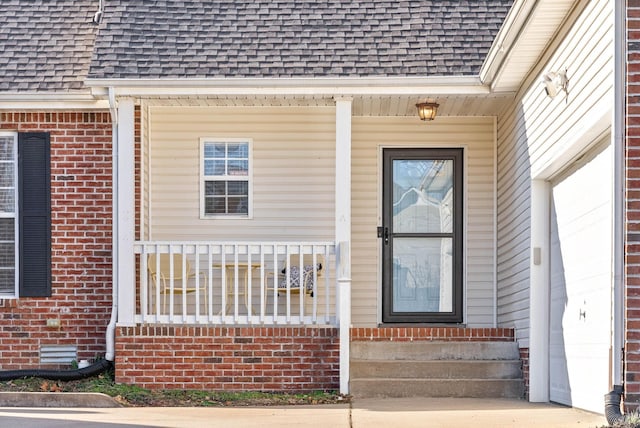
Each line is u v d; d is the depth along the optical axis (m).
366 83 11.50
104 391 10.83
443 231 13.26
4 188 12.56
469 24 12.39
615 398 7.37
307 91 11.62
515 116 11.79
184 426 8.40
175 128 13.05
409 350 11.63
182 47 12.06
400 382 11.16
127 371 11.38
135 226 12.43
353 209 13.25
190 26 12.42
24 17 13.48
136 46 12.01
